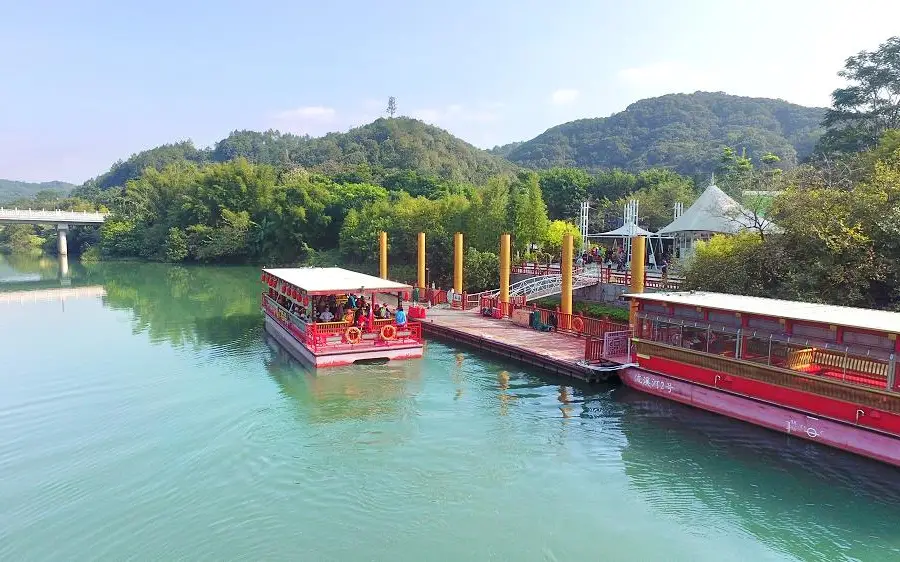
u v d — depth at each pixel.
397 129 196.25
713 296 22.48
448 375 24.81
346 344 26.36
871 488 15.23
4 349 30.45
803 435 17.61
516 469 16.11
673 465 16.50
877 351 16.05
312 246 90.50
